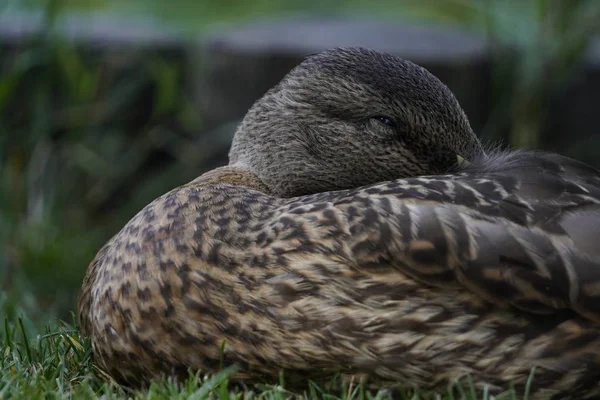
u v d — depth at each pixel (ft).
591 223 21.03
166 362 22.04
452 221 21.22
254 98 47.80
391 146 26.89
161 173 49.96
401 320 20.79
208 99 48.44
